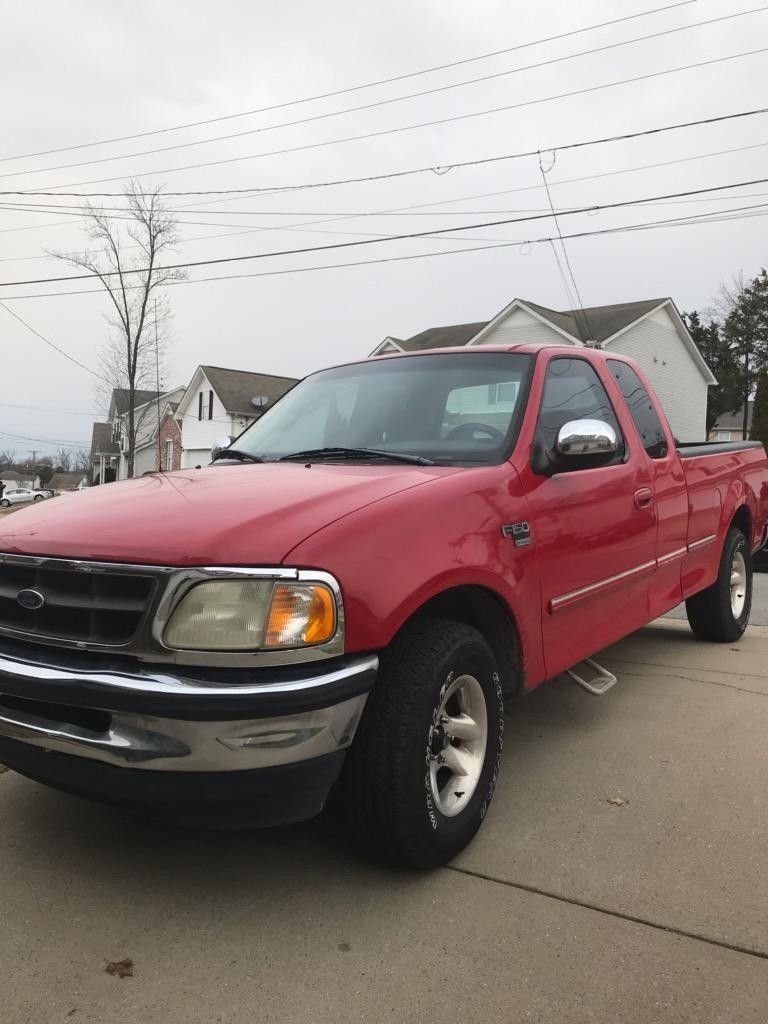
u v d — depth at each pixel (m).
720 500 5.18
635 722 4.11
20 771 2.51
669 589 4.52
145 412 47.16
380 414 3.70
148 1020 1.99
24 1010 2.02
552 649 3.26
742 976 2.13
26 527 2.63
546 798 3.22
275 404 4.43
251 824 2.28
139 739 2.20
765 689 4.62
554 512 3.21
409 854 2.56
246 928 2.37
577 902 2.48
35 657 2.40
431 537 2.58
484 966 2.18
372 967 2.18
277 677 2.21
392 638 2.53
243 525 2.33
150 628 2.23
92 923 2.40
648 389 4.61
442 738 2.69
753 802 3.16
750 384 50.53
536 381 3.47
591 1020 1.98
